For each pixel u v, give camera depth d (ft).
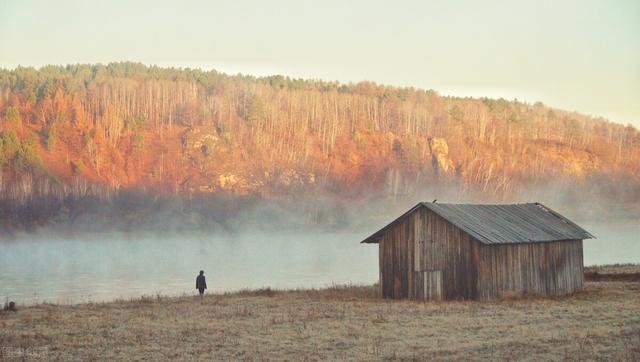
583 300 172.04
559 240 193.06
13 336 129.08
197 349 114.93
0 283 299.38
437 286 180.65
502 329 128.26
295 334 127.03
